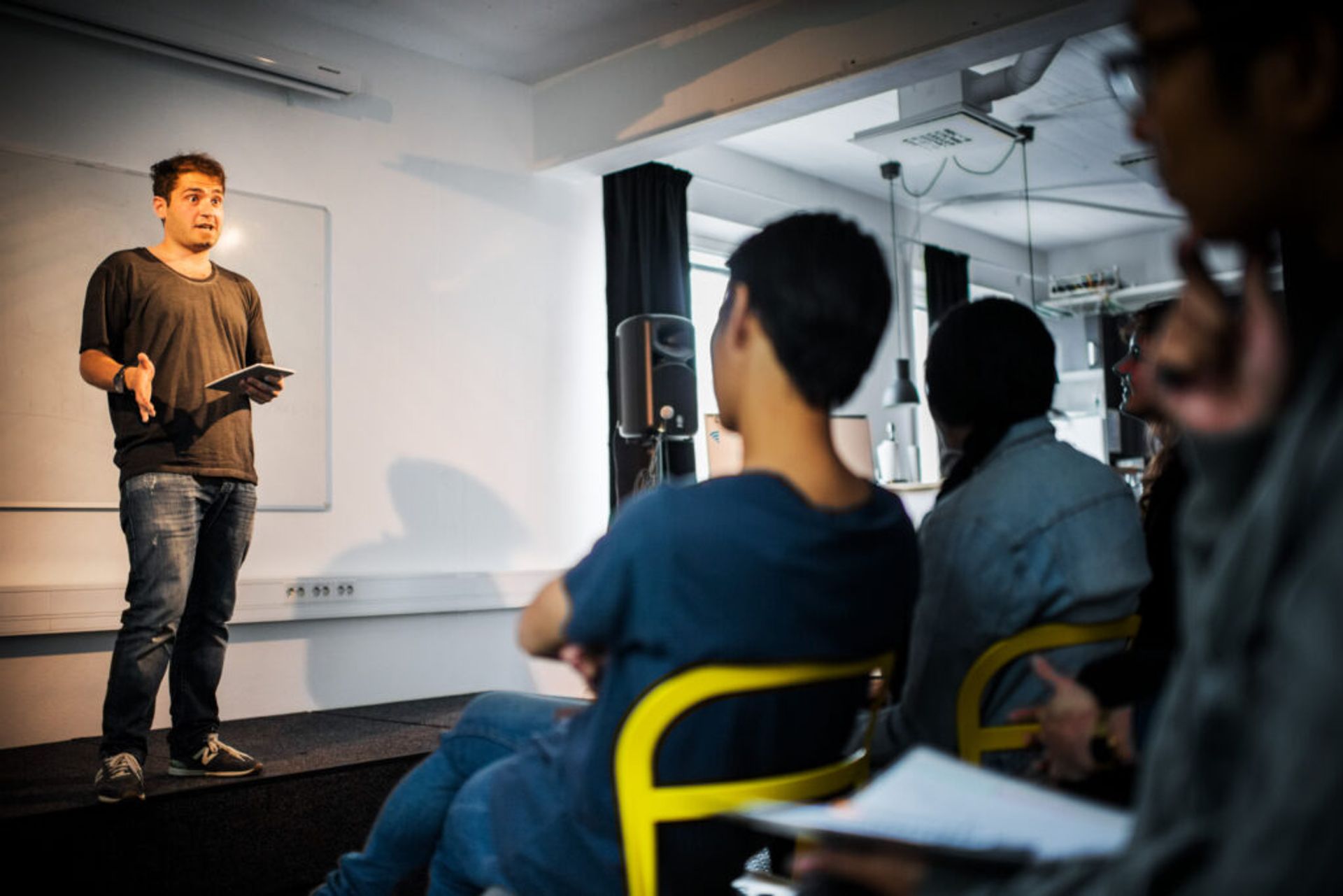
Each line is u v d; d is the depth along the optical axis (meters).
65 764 3.43
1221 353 0.50
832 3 4.55
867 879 0.62
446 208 5.26
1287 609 0.38
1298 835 0.36
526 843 1.09
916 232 8.34
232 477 3.15
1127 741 1.04
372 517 4.86
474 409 5.30
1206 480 0.50
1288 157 0.44
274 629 4.50
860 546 1.06
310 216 4.73
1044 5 3.96
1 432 3.83
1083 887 0.49
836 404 1.08
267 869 3.05
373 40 5.04
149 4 4.26
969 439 1.52
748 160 6.96
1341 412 0.40
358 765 3.30
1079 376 9.44
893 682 1.85
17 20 3.94
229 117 4.51
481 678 5.24
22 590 3.79
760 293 1.07
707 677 0.99
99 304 3.06
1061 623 1.37
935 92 5.66
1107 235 9.34
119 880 2.76
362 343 4.88
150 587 2.95
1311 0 0.42
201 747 3.13
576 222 5.85
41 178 3.97
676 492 1.02
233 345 3.29
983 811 0.61
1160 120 0.48
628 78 5.25
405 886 2.86
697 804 1.01
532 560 5.49
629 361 4.73
